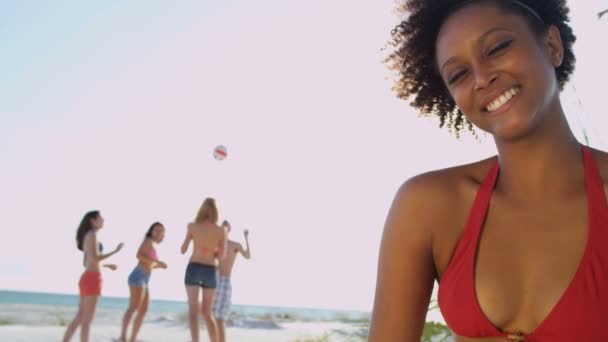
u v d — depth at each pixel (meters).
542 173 1.06
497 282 1.04
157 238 9.46
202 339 14.91
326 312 49.06
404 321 1.18
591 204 1.01
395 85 1.47
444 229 1.15
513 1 1.08
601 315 0.93
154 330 17.98
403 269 1.18
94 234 8.23
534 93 1.04
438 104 1.46
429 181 1.18
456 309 1.06
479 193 1.11
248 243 8.55
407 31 1.34
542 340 0.96
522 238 1.04
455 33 1.09
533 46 1.06
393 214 1.20
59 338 13.28
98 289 8.14
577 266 0.98
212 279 7.83
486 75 1.04
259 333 17.97
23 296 52.12
